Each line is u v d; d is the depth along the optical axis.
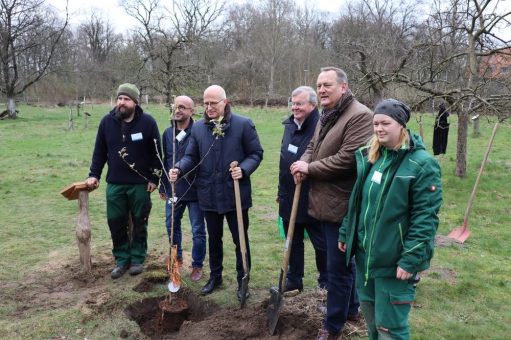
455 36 11.47
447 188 10.12
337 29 37.66
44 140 19.31
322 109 3.61
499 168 11.91
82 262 5.06
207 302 4.39
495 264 5.72
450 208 8.66
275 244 6.28
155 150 4.97
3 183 10.73
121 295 4.46
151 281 4.77
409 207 2.78
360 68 14.92
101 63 52.84
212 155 4.18
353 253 3.12
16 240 6.49
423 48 11.06
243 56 43.97
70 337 3.80
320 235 4.08
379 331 2.96
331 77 3.40
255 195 9.67
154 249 5.98
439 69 10.45
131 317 4.20
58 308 4.32
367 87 10.36
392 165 2.81
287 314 3.96
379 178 2.84
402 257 2.75
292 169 3.54
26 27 34.75
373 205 2.86
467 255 6.05
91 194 9.59
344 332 3.77
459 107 9.98
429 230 2.70
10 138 20.00
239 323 3.83
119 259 5.06
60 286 4.87
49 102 42.56
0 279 5.03
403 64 11.56
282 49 44.88
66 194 4.91
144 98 38.66
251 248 6.09
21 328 3.92
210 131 4.21
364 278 3.06
